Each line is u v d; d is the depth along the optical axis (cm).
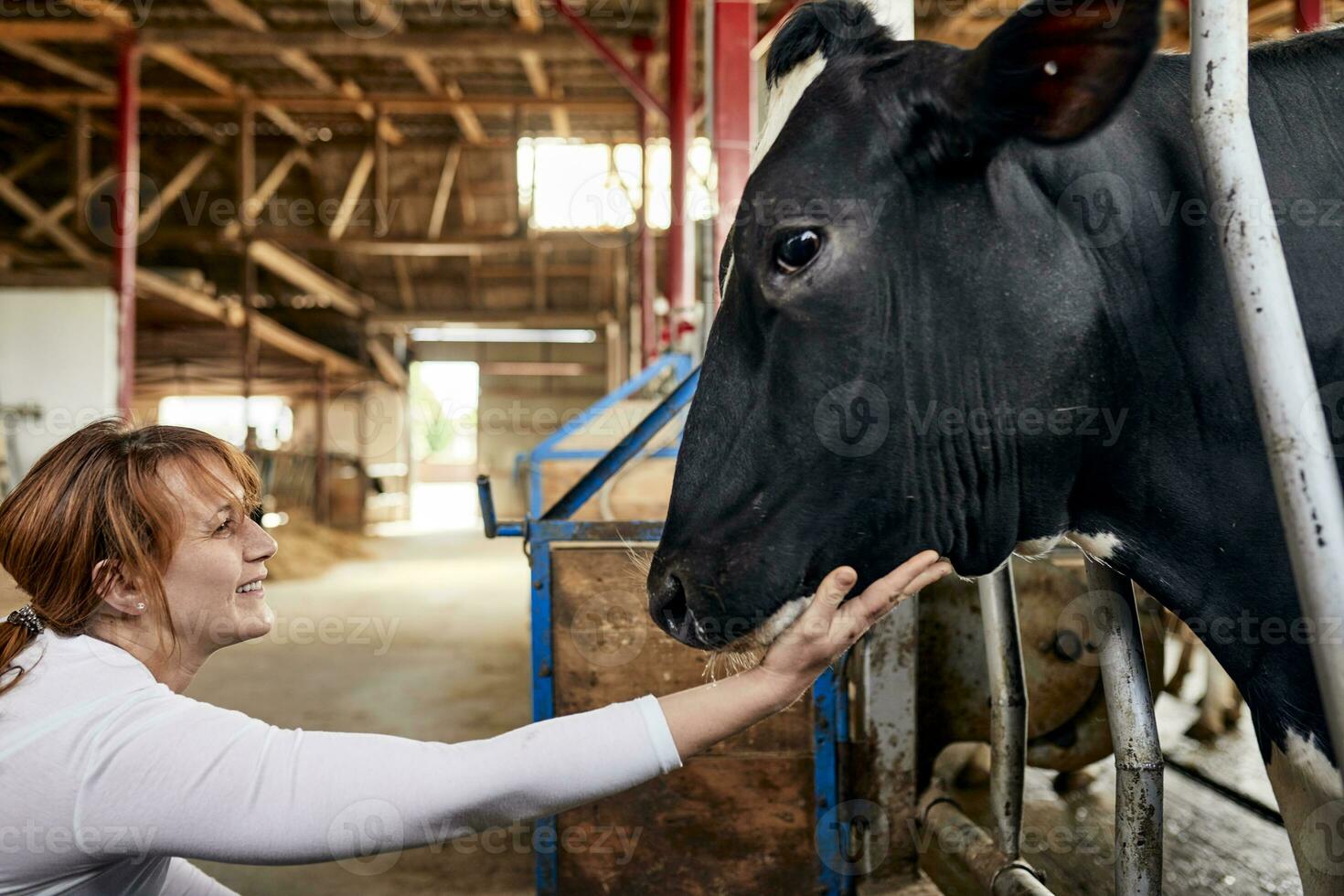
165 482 83
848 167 83
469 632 575
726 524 87
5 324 785
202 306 964
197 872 101
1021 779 136
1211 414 84
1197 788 207
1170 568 90
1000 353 83
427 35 831
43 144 1237
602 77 1059
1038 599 183
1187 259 83
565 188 1347
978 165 81
